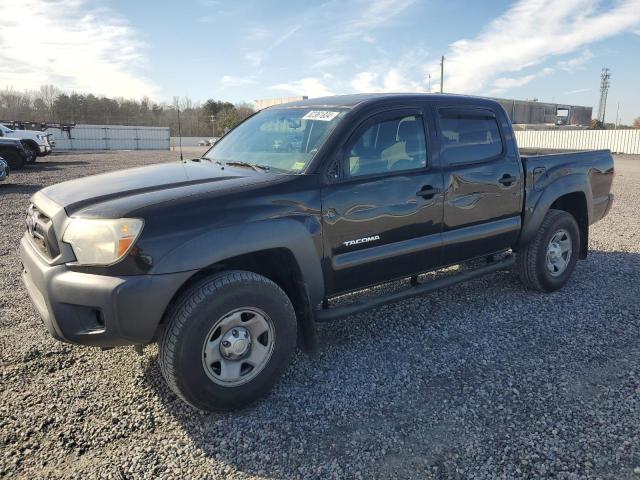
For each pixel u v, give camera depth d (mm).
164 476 2480
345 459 2602
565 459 2561
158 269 2697
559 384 3299
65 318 2750
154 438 2781
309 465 2561
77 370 3508
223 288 2859
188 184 3133
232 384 2965
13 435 2771
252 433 2826
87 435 2791
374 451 2658
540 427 2832
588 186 5191
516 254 4914
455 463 2553
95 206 2820
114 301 2635
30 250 3107
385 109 3695
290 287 3373
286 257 3219
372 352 3791
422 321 4352
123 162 25344
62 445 2701
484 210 4277
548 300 4840
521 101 66750
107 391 3248
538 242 4758
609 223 8672
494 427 2844
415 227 3797
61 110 80000
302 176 3264
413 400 3139
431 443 2715
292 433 2826
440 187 3912
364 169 3533
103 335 2715
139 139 56125
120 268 2666
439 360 3658
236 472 2516
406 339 4004
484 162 4254
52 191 3293
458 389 3260
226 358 2959
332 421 2934
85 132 53250
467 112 4211
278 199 3115
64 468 2523
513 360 3646
